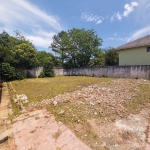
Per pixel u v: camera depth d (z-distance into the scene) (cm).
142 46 996
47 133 199
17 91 550
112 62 1552
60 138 184
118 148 157
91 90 479
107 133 191
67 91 508
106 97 373
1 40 1320
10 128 221
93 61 1661
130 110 281
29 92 522
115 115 256
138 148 156
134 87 510
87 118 245
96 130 201
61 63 1823
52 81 881
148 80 722
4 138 186
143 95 394
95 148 159
